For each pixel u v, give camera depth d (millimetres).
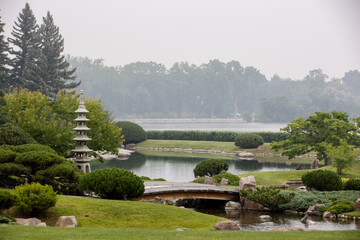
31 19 86312
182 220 20984
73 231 14750
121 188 23906
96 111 47062
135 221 20078
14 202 18047
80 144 32375
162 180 38594
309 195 28781
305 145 55500
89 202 21594
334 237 14016
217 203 31516
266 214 27156
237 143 78562
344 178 39938
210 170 41031
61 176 25453
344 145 43906
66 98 48188
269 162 63156
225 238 14008
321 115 55188
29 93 45312
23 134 31281
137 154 74875
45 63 84312
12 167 23844
